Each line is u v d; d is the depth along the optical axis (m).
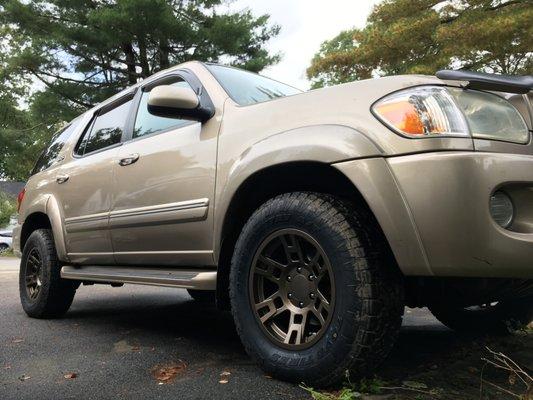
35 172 5.19
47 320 4.30
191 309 4.88
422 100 2.19
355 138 2.24
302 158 2.34
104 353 3.12
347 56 14.12
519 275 2.03
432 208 2.04
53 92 20.28
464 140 2.10
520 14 11.13
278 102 2.69
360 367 2.15
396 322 2.20
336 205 2.29
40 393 2.40
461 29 11.80
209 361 2.88
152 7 17.11
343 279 2.17
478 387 2.33
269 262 2.50
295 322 2.39
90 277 3.80
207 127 2.99
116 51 19.77
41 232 4.52
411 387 2.29
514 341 3.20
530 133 2.37
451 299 2.59
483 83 2.25
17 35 20.52
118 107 4.13
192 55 18.88
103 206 3.71
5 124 23.62
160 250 3.23
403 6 13.70
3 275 8.62
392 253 2.22
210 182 2.85
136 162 3.41
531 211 2.10
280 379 2.42
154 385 2.48
